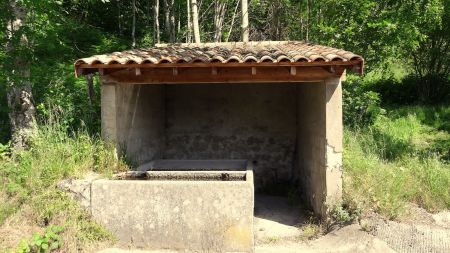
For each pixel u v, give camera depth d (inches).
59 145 231.9
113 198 199.9
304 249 202.1
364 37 380.8
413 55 543.5
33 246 179.8
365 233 205.2
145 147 295.0
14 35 248.8
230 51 239.5
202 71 220.1
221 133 346.6
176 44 306.8
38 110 290.0
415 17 374.9
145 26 639.8
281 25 529.3
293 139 338.6
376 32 371.9
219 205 195.3
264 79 218.2
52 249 183.2
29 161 225.3
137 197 198.7
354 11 379.2
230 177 243.0
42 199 201.5
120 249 195.0
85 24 541.3
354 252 193.2
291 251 198.8
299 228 234.2
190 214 196.4
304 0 468.1
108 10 624.7
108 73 222.8
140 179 237.1
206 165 290.5
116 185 199.6
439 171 273.9
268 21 546.9
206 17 557.0
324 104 223.0
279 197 313.3
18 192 207.5
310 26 441.1
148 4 619.2
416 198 253.4
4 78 267.6
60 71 344.2
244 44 303.3
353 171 253.9
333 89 218.4
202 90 347.9
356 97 380.5
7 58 255.3
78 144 233.5
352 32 372.8
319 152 237.1
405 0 376.2
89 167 225.3
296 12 501.4
